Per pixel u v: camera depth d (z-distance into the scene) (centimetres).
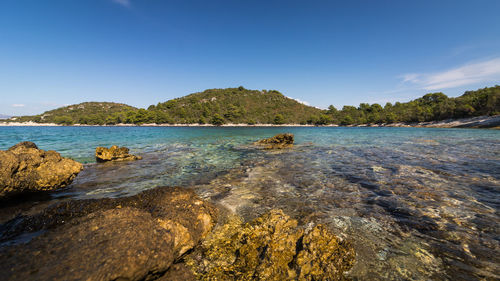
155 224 328
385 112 14975
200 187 701
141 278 259
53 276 225
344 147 1808
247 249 346
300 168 985
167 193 498
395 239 384
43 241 274
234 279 290
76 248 261
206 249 358
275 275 295
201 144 2075
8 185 532
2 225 409
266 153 1466
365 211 505
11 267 234
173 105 19088
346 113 17212
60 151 1450
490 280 284
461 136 2948
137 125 16238
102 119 16525
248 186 711
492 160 1114
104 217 327
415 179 775
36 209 503
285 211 506
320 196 612
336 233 402
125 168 979
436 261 324
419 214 486
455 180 755
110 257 251
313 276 290
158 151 1555
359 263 318
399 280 287
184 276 291
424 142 2158
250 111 18925
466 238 384
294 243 352
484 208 514
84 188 686
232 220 460
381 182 744
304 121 17050
